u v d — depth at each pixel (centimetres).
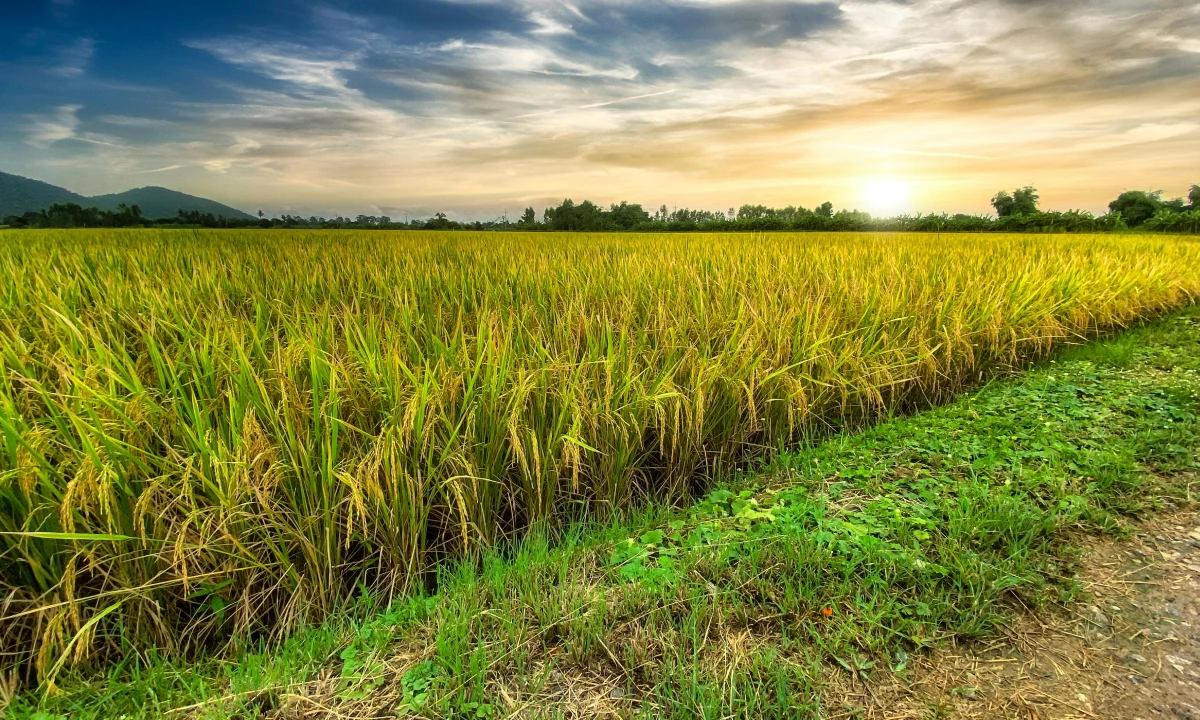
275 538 270
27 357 321
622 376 386
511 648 233
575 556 302
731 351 438
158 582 245
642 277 661
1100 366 646
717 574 276
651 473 404
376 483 261
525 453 321
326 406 290
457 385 323
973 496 344
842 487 375
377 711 209
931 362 528
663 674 220
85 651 227
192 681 226
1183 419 473
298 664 232
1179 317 895
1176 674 223
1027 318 659
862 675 222
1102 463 386
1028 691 216
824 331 478
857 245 1441
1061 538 311
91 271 739
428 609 257
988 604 256
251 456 260
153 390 310
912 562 277
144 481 247
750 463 420
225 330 377
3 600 230
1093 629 248
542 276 671
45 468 234
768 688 215
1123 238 1955
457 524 301
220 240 1669
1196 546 306
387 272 698
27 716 207
